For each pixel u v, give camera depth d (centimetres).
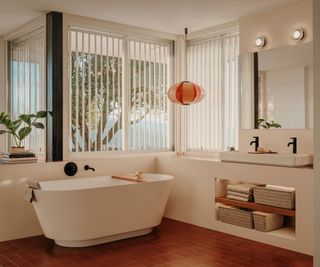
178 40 582
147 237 435
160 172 543
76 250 388
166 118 588
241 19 486
